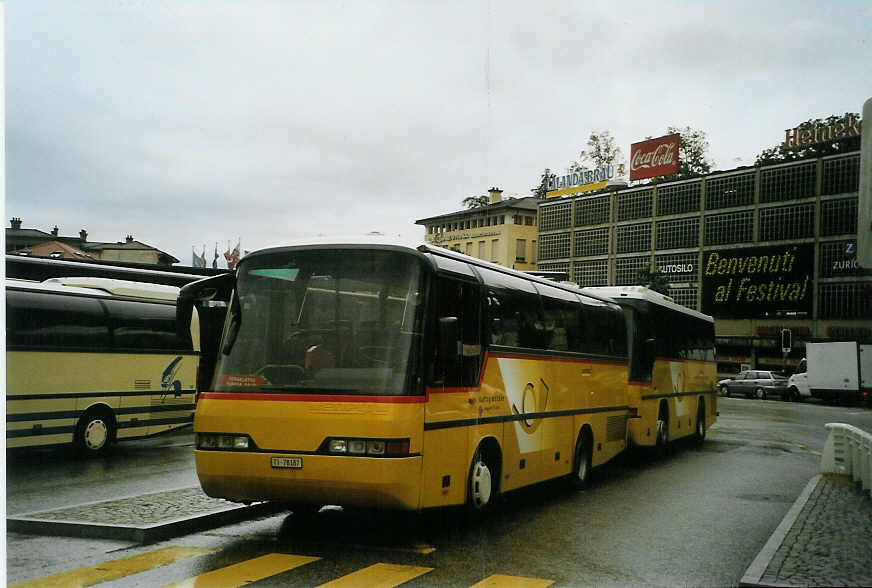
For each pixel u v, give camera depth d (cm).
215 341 898
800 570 720
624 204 7312
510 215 8125
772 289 6212
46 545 825
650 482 1458
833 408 4472
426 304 844
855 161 5816
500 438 1022
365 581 701
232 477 819
